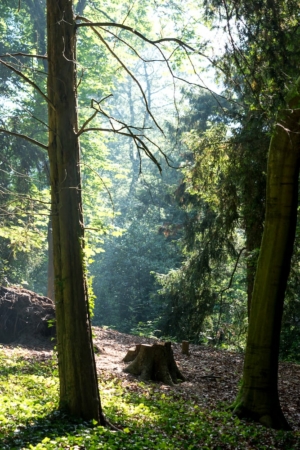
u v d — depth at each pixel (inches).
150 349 570.3
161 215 1535.4
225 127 713.6
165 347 572.7
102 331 864.9
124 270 1533.0
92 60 1089.4
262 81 407.2
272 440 388.2
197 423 394.6
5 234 599.2
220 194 699.4
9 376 475.5
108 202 1755.7
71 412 343.3
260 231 689.0
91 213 1181.7
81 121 1098.7
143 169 1808.6
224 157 676.7
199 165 693.9
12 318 693.9
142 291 1504.7
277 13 397.1
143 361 569.3
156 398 482.6
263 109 406.9
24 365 543.8
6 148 994.7
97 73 1098.1
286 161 454.0
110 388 493.7
